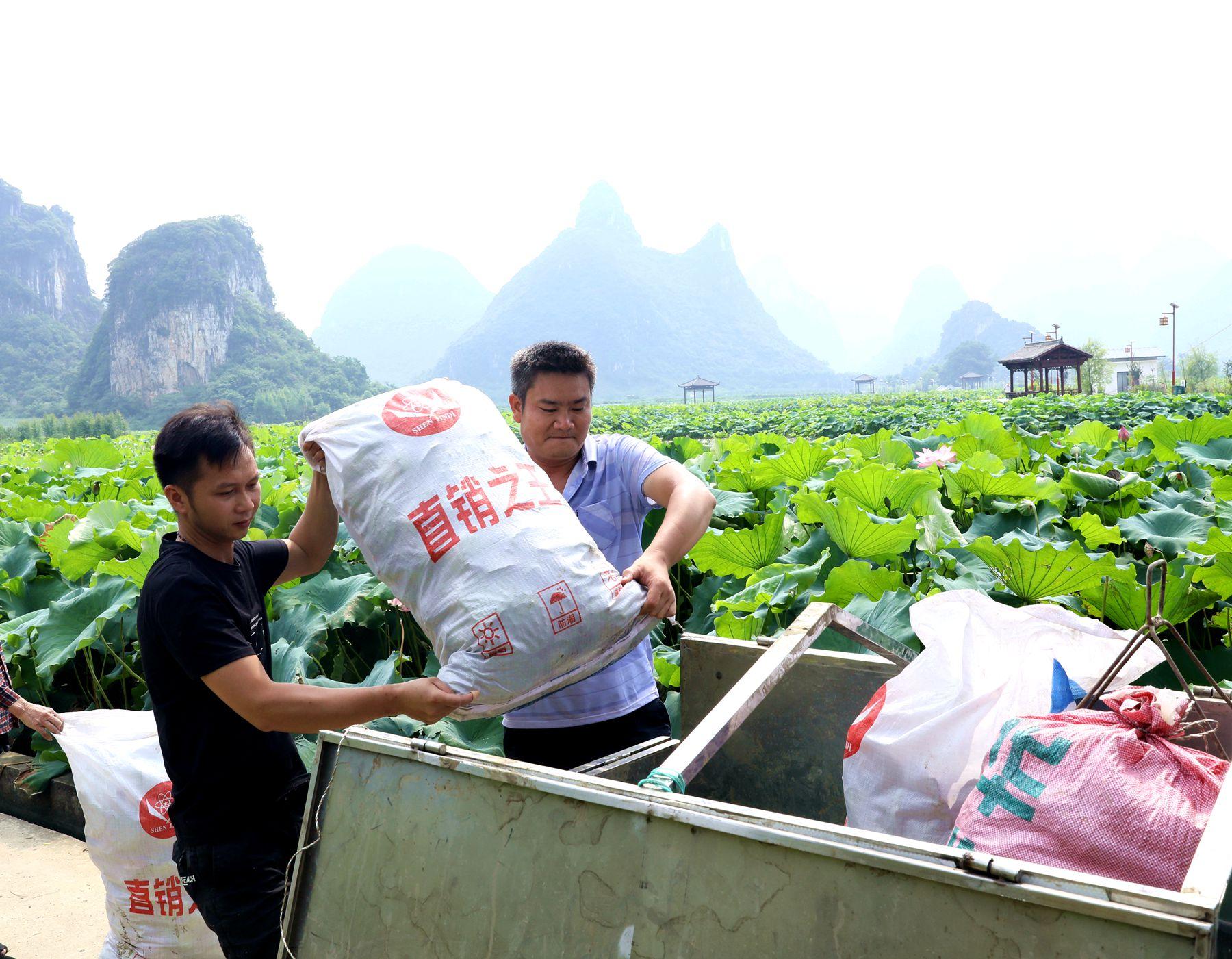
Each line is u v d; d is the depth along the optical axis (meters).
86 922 3.93
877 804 2.00
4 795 5.19
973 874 1.31
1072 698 1.97
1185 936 1.16
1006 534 5.65
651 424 31.61
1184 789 1.63
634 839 1.61
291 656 4.33
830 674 2.50
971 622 2.12
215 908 2.46
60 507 8.09
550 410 2.85
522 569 2.01
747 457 7.74
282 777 2.51
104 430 110.94
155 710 2.46
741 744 2.63
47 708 3.35
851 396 82.50
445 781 1.87
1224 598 4.74
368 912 1.93
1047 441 9.23
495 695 2.02
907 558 5.64
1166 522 5.78
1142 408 26.47
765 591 4.93
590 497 2.97
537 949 1.68
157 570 2.35
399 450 2.13
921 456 7.17
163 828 3.15
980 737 1.94
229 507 2.36
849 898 1.39
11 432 110.00
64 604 5.27
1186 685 1.95
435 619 2.07
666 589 2.23
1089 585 4.56
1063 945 1.24
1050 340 71.88
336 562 5.80
